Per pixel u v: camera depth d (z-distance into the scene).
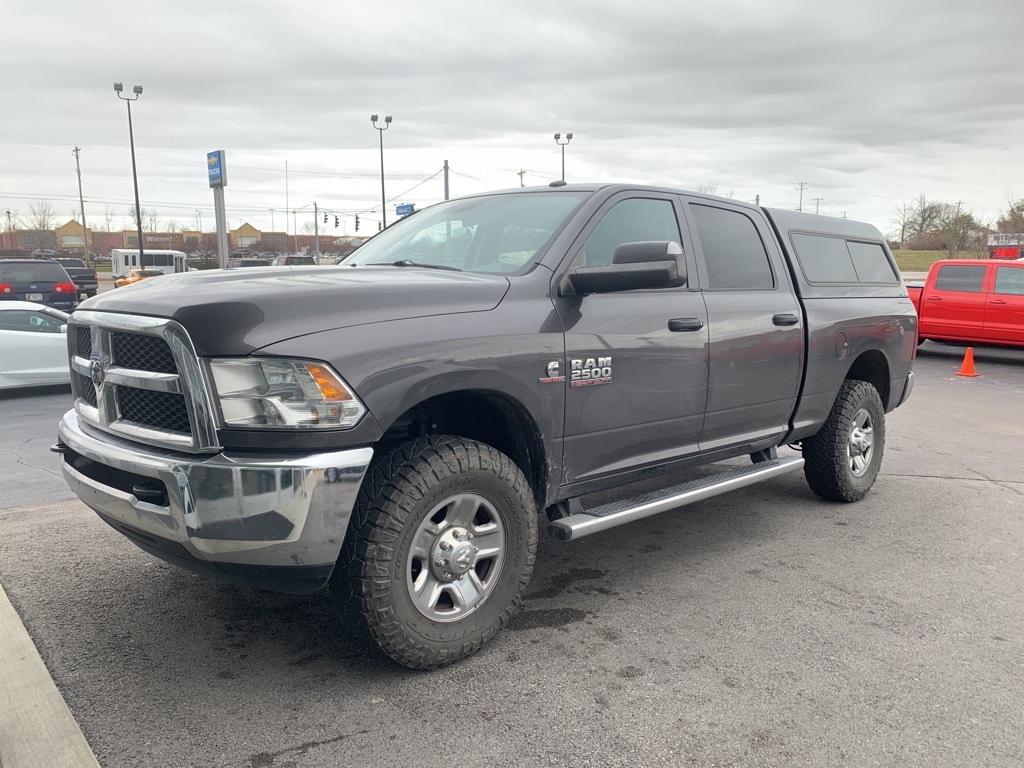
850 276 5.53
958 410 9.45
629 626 3.47
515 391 3.18
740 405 4.38
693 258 4.18
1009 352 16.09
